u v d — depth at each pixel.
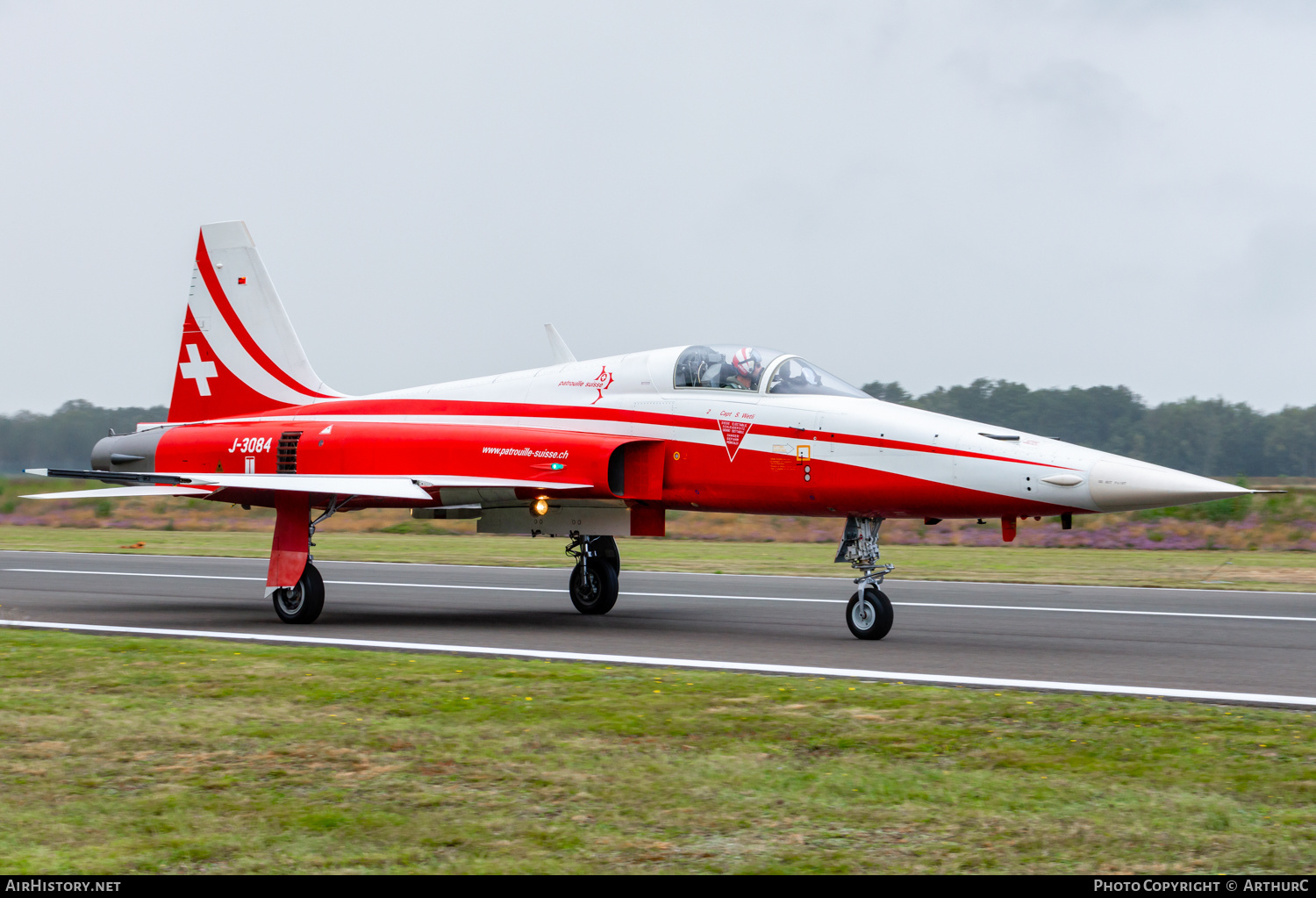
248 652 13.90
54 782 7.91
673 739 9.17
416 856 6.48
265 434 21.19
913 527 46.03
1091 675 12.48
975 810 7.32
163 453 22.42
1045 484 14.73
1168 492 14.06
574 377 19.33
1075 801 7.50
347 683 11.61
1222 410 130.38
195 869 6.27
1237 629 17.14
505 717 9.96
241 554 35.34
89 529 51.25
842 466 16.31
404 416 20.75
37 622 17.55
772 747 8.92
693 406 17.84
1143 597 22.58
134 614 19.20
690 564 31.72
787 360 17.73
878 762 8.48
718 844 6.70
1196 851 6.57
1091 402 130.50
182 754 8.67
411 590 24.30
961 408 130.12
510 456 18.56
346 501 18.52
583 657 13.62
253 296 23.28
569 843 6.70
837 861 6.42
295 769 8.25
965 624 17.81
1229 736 9.25
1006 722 9.79
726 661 13.54
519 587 24.98
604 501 18.81
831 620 18.66
